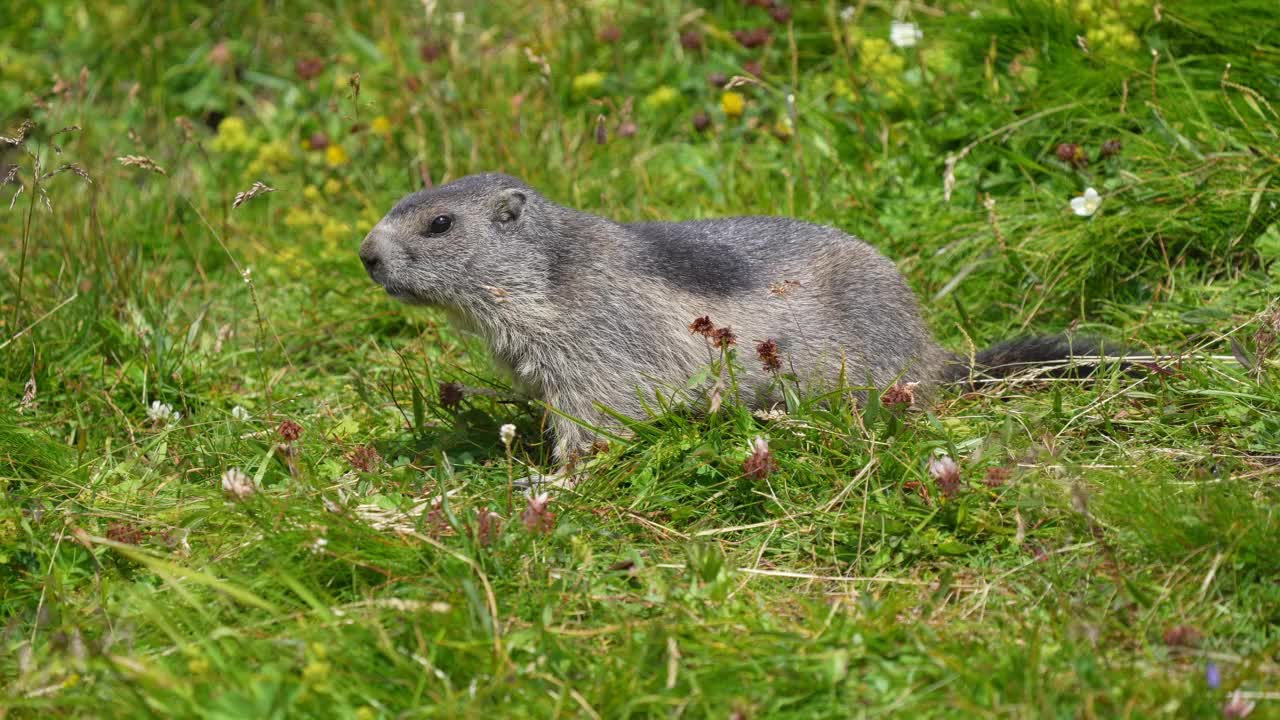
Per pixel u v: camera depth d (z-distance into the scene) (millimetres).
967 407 10273
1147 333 11133
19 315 11648
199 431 10445
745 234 10539
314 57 17531
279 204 15281
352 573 7766
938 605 7543
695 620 7340
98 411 10820
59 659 7020
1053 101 13383
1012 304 12172
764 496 8828
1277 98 12680
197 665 6609
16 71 17016
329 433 10398
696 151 14945
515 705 6527
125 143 16172
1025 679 6434
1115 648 7000
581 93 16000
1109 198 12211
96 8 17938
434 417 10688
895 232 12969
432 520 8234
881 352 10398
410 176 15156
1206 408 9664
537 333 10016
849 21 15680
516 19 17406
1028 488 8383
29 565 8430
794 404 9398
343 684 6609
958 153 13578
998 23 14453
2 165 15562
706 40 16516
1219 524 7633
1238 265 11719
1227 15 13273
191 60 17625
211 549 8164
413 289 10125
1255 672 6543
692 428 9430
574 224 10203
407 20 17672
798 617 7574
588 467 9258
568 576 7824
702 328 9125
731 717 6312
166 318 12414
